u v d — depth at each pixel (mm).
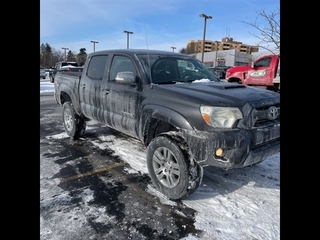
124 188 3154
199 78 3867
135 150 4551
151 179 3189
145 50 3895
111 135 5523
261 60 11609
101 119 4129
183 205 2789
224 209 2715
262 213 2641
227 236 2309
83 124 5090
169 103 2838
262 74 11430
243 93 2869
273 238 2271
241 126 2523
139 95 3256
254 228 2412
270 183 3277
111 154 4348
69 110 5098
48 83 20953
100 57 4293
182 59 4023
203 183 3277
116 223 2465
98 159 4113
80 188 3141
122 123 3607
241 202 2846
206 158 2508
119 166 3832
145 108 3092
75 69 10430
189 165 2652
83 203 2801
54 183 3260
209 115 2490
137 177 3467
